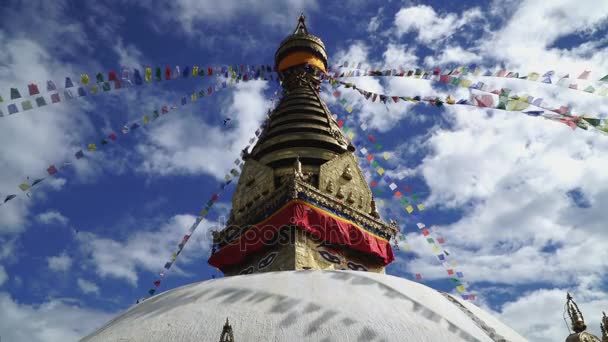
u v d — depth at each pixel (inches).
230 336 359.3
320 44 1066.1
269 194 768.3
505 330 468.4
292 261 644.1
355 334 376.2
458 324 424.5
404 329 391.9
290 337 369.4
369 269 720.3
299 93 979.3
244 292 434.6
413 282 500.7
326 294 426.0
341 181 788.0
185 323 398.0
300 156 819.4
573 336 428.1
